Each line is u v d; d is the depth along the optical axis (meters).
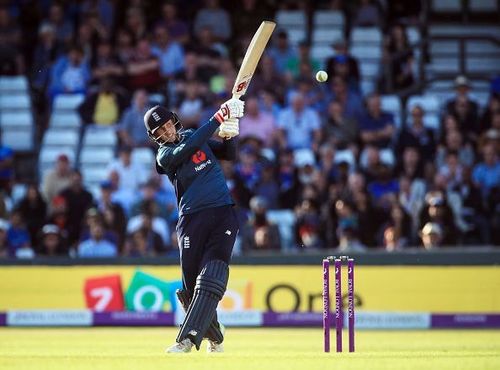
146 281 52.81
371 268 51.84
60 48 78.00
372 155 64.88
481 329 51.31
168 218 63.75
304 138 69.75
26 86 78.31
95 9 79.31
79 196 63.81
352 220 59.62
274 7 81.25
